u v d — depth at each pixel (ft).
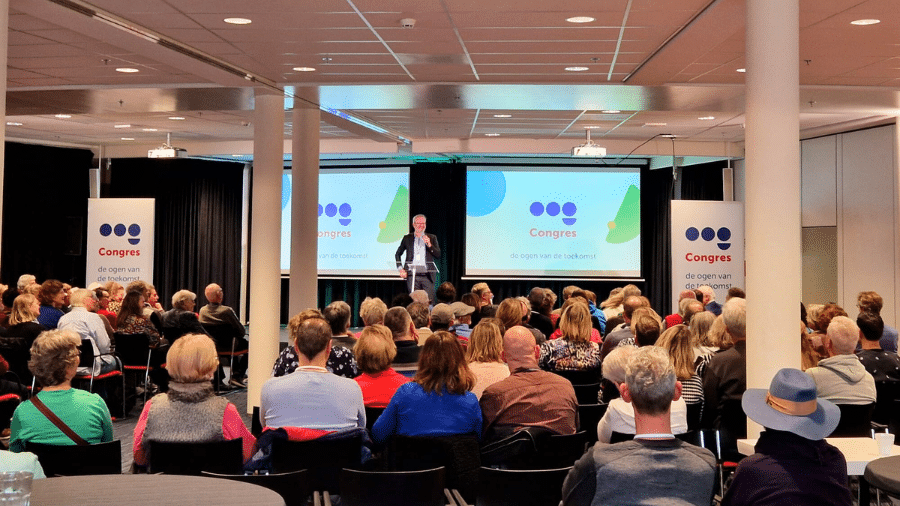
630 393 8.42
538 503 11.23
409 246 48.88
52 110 36.32
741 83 29.63
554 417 13.73
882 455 12.66
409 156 55.11
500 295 57.21
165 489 9.01
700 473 8.02
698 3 19.76
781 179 18.16
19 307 24.82
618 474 8.05
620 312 31.01
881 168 39.40
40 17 20.71
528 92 31.17
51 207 52.65
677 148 48.52
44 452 11.76
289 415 12.94
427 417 13.10
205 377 12.52
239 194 60.39
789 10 18.24
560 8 20.22
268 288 30.99
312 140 35.96
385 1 19.72
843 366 16.06
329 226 57.77
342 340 20.38
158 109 35.60
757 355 17.98
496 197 55.11
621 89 30.45
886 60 26.21
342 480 11.23
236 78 28.53
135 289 30.86
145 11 20.90
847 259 41.50
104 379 27.76
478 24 21.85
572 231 54.65
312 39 23.66
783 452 8.60
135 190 57.67
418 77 29.07
